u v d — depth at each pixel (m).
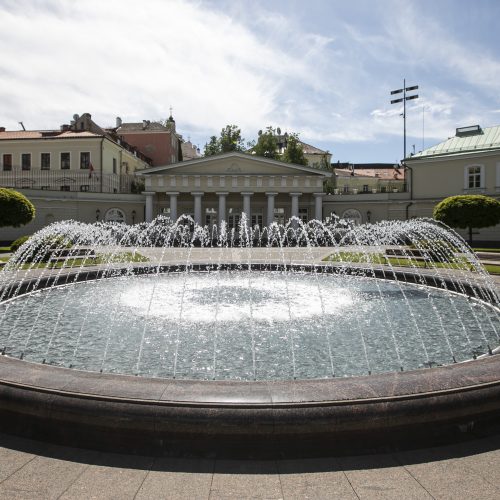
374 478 3.32
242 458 3.59
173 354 7.12
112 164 47.75
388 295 12.87
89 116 49.84
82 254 23.56
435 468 3.45
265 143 62.59
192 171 43.62
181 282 15.64
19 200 23.77
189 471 3.41
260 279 16.59
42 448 3.74
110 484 3.23
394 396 3.81
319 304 11.38
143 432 3.66
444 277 14.35
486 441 3.87
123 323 9.15
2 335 8.24
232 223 47.34
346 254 27.34
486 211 26.70
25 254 19.25
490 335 8.45
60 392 3.88
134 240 39.69
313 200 46.53
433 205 42.47
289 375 6.26
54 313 10.14
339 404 3.70
